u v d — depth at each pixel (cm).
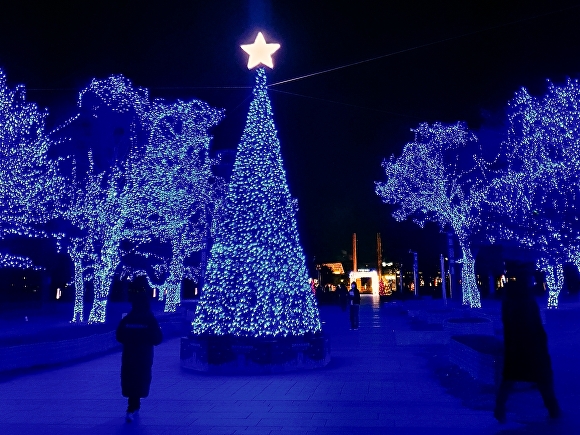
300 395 948
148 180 2433
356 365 1291
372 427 730
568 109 2305
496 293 4884
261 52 1291
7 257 2403
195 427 748
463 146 2811
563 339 1711
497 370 949
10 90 1933
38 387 1077
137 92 2294
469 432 696
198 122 2559
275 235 1270
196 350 1232
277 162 1321
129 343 797
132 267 3753
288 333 1236
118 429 743
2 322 2792
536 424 718
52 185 2088
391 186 2869
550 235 2555
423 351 1570
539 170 2369
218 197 2752
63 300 5162
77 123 2341
